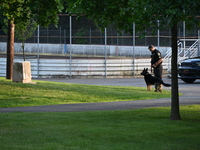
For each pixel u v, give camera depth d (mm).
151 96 44719
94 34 91938
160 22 22250
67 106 35375
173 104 26266
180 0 21172
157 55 48969
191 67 61688
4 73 81125
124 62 80188
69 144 18375
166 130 22047
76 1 27422
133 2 22312
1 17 108062
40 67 78750
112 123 24547
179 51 85375
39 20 47312
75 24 94438
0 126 23359
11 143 18594
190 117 27469
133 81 70062
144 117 27375
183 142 18938
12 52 58812
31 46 102688
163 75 80500
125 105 35875
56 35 95375
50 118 26781
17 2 46469
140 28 22953
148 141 19109
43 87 48719
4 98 40562
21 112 30547
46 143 18594
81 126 23328
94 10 26234
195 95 45875
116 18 26406
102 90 49000
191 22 22016
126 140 19312
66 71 78562
